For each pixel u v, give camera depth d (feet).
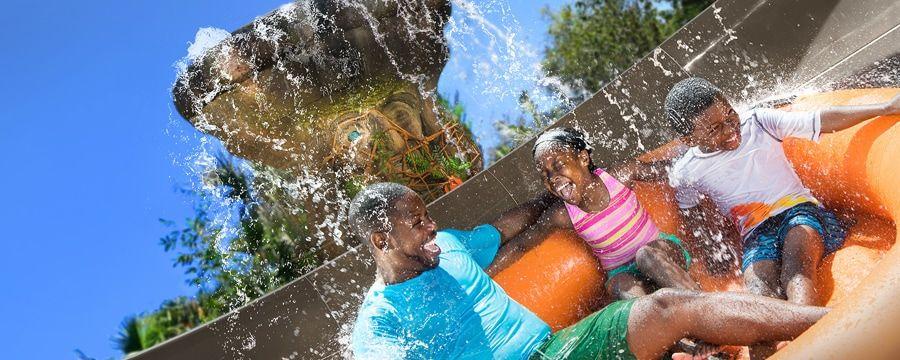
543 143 13.61
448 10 20.93
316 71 19.38
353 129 19.97
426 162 20.34
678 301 10.53
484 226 14.40
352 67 19.63
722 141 13.43
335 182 20.39
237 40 18.78
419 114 20.80
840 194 13.47
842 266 12.03
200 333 13.91
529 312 12.42
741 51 16.80
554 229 14.55
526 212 14.60
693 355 10.82
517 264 14.30
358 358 11.94
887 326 8.85
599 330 11.14
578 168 13.55
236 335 14.03
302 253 21.66
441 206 15.46
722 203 13.92
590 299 14.53
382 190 12.43
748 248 13.30
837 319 9.21
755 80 16.70
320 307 14.48
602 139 16.24
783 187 13.28
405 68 20.40
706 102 13.33
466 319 12.15
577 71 45.03
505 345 11.96
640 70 16.58
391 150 20.11
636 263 13.41
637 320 10.73
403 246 12.20
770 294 12.37
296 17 18.93
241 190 22.47
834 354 8.97
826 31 16.55
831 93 14.15
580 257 14.42
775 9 16.84
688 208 14.55
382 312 12.05
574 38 45.57
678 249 13.69
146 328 29.14
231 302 24.79
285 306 14.34
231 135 19.75
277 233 21.91
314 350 14.29
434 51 20.89
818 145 13.53
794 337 9.89
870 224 12.93
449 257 12.85
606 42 45.44
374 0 19.38
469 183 15.66
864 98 13.20
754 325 10.05
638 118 16.44
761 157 13.37
